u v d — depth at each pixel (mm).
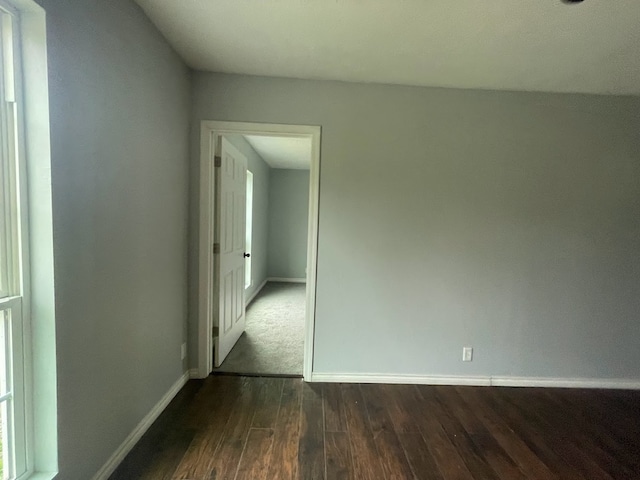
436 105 2648
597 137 2705
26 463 1294
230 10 1789
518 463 1896
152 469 1738
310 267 2693
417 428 2180
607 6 1648
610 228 2754
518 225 2725
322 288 2709
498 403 2527
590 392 2746
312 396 2527
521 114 2674
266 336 3721
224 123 2580
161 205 2143
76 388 1420
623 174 2730
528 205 2717
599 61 2191
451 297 2750
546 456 1962
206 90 2559
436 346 2781
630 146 2721
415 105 2641
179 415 2223
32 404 1303
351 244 2691
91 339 1505
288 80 2594
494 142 2678
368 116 2633
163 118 2127
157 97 2037
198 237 2646
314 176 2643
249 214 5285
